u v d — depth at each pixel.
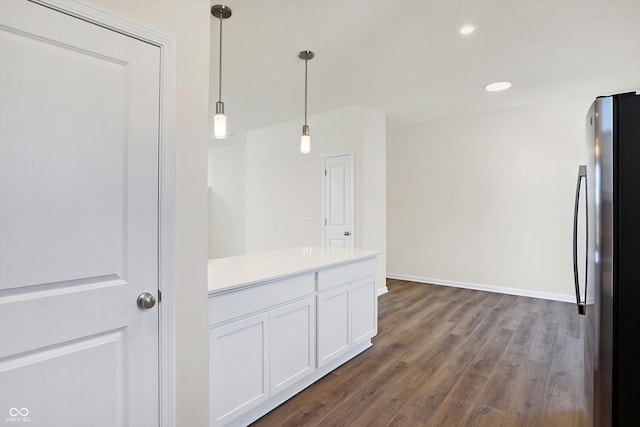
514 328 3.34
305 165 5.01
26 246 1.06
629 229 1.41
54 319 1.11
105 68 1.22
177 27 1.43
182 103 1.44
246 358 1.83
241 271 2.10
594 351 1.54
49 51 1.10
